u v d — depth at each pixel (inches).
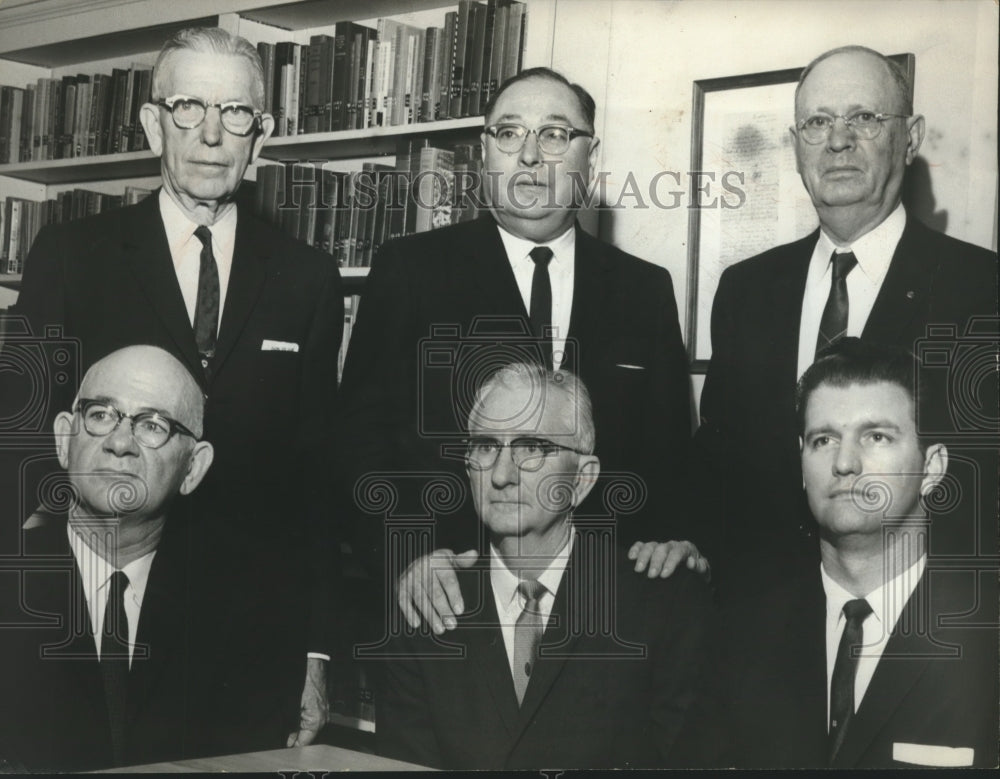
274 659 111.1
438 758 103.4
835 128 110.9
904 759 106.5
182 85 117.6
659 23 118.5
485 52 119.0
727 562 108.9
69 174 141.0
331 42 124.3
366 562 110.0
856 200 110.6
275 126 126.0
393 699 106.7
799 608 108.2
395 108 121.9
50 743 110.3
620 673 104.0
